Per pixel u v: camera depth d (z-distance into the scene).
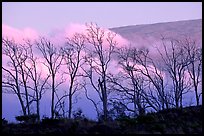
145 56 122.75
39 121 69.88
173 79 121.69
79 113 98.50
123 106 111.31
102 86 118.62
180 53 124.38
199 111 75.31
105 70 122.75
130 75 120.00
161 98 118.44
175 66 122.62
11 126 65.69
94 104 120.88
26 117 75.00
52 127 63.50
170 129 64.44
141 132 60.50
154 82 120.56
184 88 120.56
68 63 125.94
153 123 67.75
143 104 116.25
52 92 123.19
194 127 67.12
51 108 120.75
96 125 61.53
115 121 68.94
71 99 121.94
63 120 65.75
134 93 116.88
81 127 60.94
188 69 121.19
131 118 71.19
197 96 111.56
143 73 120.25
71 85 122.94
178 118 71.81
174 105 119.38
